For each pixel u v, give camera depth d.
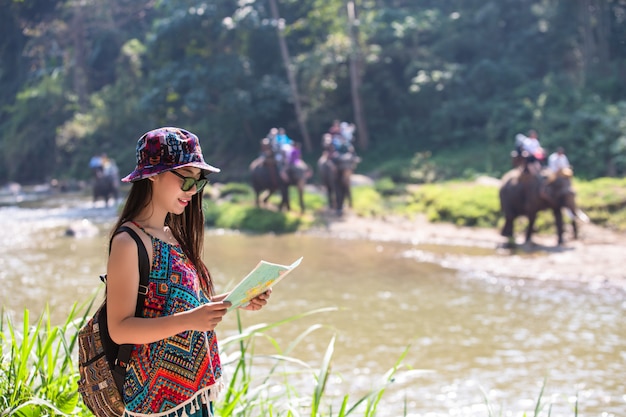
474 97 35.41
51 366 4.05
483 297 13.12
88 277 14.75
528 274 15.00
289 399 4.64
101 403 2.84
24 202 33.12
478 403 7.88
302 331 10.83
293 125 39.47
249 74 37.56
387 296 13.27
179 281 2.84
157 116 39.31
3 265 16.22
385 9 39.12
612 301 12.61
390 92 37.81
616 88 32.66
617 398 8.00
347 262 16.86
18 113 44.84
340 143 25.03
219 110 38.16
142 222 2.88
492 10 37.62
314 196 26.39
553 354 9.68
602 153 27.72
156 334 2.70
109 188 30.45
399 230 21.80
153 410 2.79
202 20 36.84
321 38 39.69
